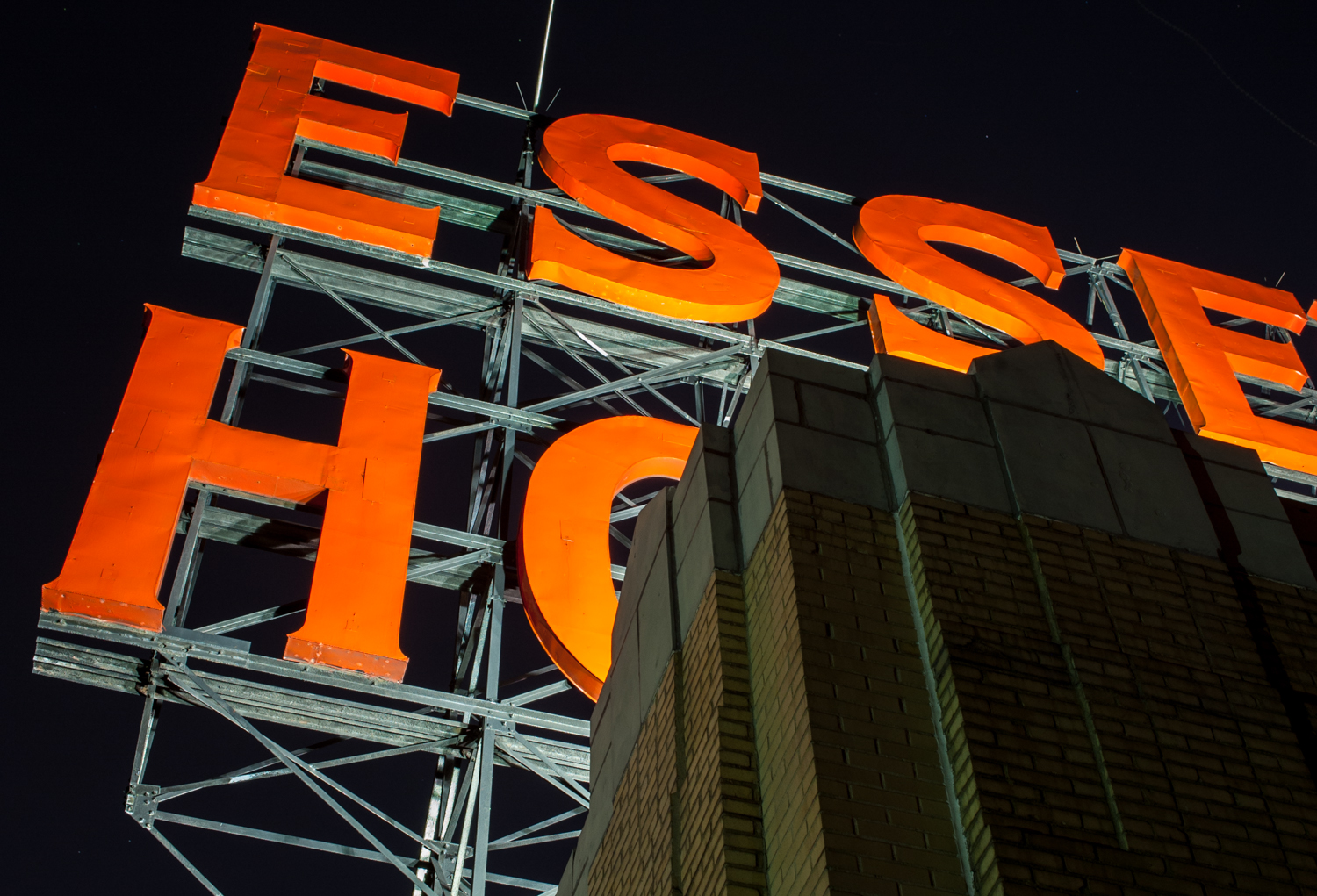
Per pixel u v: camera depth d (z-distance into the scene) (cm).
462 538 1702
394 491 1673
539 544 1639
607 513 1712
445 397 1875
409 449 1736
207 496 1641
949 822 605
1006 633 666
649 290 2064
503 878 1513
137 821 1396
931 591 673
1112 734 633
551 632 1551
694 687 756
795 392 785
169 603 1512
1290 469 2189
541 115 2411
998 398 796
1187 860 598
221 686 1496
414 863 1524
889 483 749
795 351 2122
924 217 2462
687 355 2227
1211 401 2233
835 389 796
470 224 2311
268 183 2034
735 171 2414
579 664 1533
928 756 627
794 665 654
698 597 789
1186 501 777
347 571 1555
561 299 2084
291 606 1559
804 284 2339
